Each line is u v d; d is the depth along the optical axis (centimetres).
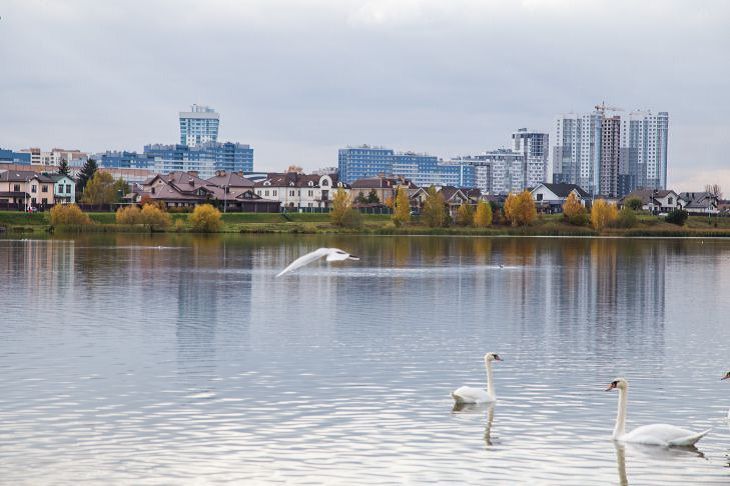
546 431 2944
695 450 2750
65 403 3262
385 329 5134
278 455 2666
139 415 3097
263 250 12525
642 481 2475
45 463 2584
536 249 13912
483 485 2427
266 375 3778
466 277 8706
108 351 4328
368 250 13250
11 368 3894
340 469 2544
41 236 15800
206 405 3244
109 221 19025
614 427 2997
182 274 8631
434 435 2884
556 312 6019
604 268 10031
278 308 6081
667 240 17975
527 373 3884
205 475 2491
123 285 7512
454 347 4531
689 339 4862
